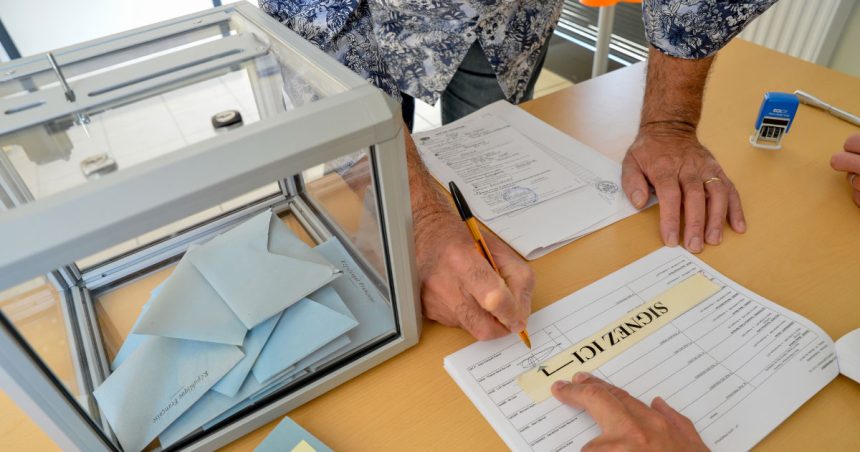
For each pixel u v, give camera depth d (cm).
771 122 75
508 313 47
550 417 44
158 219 31
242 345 46
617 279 57
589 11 236
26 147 35
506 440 43
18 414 47
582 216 65
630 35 219
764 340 49
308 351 45
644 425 38
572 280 57
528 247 61
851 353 46
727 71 97
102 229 30
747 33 159
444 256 52
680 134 73
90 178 31
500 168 74
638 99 90
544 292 56
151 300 49
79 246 29
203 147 32
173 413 42
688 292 54
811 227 63
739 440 41
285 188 61
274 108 38
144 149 34
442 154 77
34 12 243
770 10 150
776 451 41
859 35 147
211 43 49
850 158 66
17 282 29
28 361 32
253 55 46
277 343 46
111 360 47
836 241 61
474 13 81
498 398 45
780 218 64
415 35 84
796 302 54
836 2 141
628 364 48
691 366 47
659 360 48
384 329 50
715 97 89
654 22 72
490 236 59
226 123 36
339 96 36
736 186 70
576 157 76
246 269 52
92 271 53
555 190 70
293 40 47
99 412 41
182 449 42
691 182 66
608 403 40
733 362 47
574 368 47
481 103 107
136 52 48
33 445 44
